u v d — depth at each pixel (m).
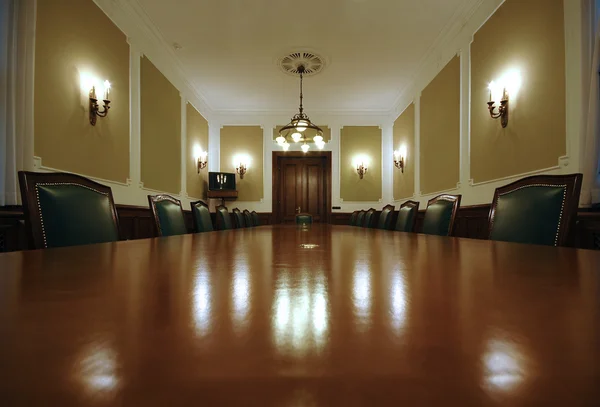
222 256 0.64
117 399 0.12
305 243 0.99
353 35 3.63
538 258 0.60
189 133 4.89
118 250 0.75
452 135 3.60
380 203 6.00
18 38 1.96
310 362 0.16
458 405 0.11
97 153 2.71
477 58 3.08
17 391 0.12
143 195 3.48
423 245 0.91
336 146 6.06
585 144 1.91
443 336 0.20
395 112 5.68
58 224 1.08
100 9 2.74
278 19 3.35
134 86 3.30
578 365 0.15
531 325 0.22
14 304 0.27
